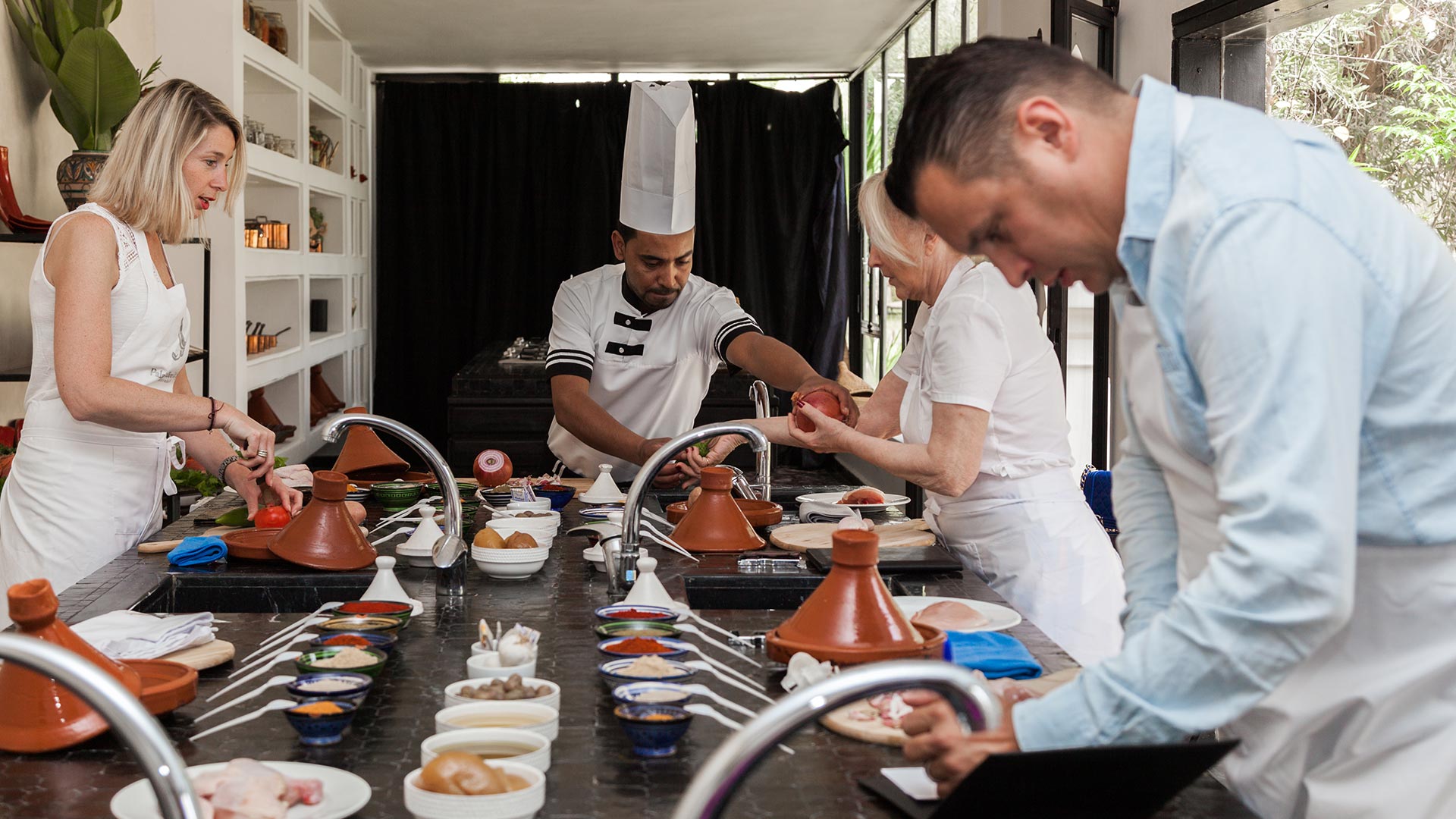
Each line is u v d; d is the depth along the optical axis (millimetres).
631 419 3479
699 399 3549
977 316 2209
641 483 1990
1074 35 4027
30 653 813
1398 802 1123
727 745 828
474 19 7484
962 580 2100
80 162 3877
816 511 2740
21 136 4152
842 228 8984
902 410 2576
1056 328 4168
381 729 1351
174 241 2496
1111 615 2340
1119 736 975
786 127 8938
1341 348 930
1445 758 1111
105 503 2432
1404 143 3000
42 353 2412
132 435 2482
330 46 7965
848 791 1182
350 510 2365
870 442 2262
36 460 2406
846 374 8281
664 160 3137
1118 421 3998
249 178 6113
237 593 2082
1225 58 3629
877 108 8359
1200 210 970
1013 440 2336
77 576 2410
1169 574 1288
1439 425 1050
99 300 2303
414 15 7414
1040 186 1047
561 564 2262
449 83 8922
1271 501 911
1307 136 1053
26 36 4035
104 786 1169
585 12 7285
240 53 5547
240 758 1190
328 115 7863
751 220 8953
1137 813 1041
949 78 1070
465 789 1075
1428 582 1105
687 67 9000
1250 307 930
